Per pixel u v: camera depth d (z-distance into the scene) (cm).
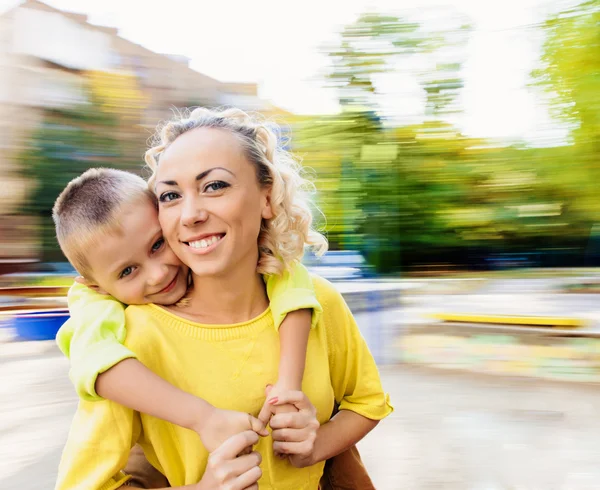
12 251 898
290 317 121
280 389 112
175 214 113
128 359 107
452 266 1023
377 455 319
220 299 119
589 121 846
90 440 108
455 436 344
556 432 348
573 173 921
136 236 117
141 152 916
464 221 983
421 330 570
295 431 109
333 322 134
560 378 449
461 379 450
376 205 762
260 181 120
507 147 940
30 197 910
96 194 118
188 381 113
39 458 310
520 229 1012
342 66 733
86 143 901
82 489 106
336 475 143
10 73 891
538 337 536
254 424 105
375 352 516
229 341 117
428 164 939
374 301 552
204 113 128
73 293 126
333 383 137
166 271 119
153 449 119
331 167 746
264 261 125
